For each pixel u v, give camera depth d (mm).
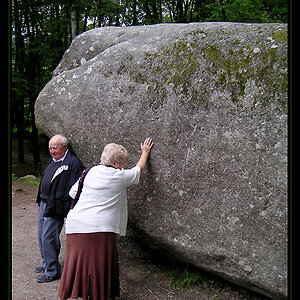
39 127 3660
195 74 2512
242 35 2416
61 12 9492
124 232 2646
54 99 3500
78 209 2510
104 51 3320
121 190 2549
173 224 2643
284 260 2113
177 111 2568
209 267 2508
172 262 3088
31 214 5055
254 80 2234
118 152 2582
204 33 2609
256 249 2227
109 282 2490
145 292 2812
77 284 2455
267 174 2154
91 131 3154
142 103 2781
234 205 2301
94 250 2439
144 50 2916
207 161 2416
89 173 2590
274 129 2133
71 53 3904
